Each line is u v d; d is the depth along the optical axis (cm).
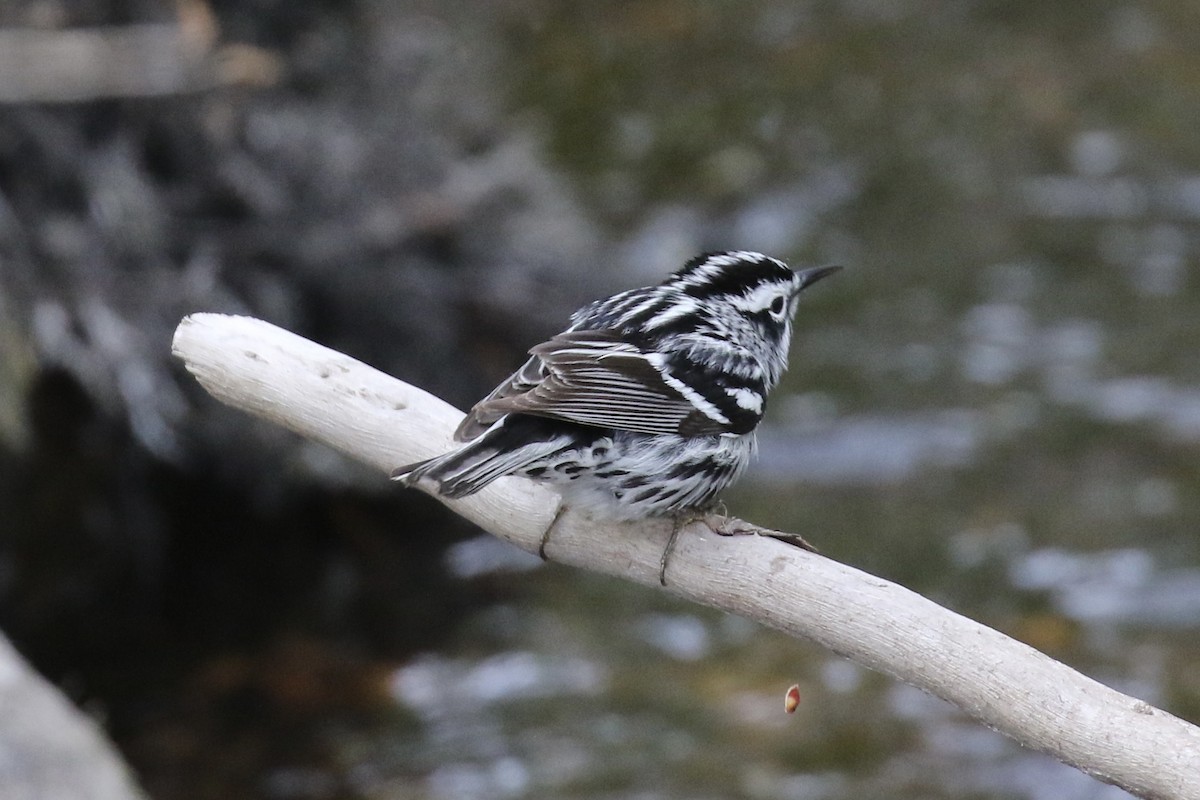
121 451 1388
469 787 1176
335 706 1284
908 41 2331
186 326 718
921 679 600
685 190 2022
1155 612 1318
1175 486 1484
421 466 643
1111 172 2009
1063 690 574
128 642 1358
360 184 1549
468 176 1650
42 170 1393
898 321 1770
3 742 896
